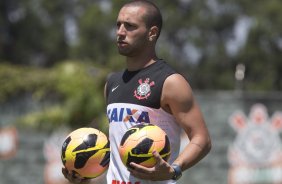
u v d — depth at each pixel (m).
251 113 53.38
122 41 18.56
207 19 131.38
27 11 127.06
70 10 132.00
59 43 129.00
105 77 51.69
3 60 124.75
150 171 17.23
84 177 19.08
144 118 18.33
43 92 53.47
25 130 53.56
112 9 126.25
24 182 53.44
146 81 18.44
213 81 130.25
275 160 53.03
